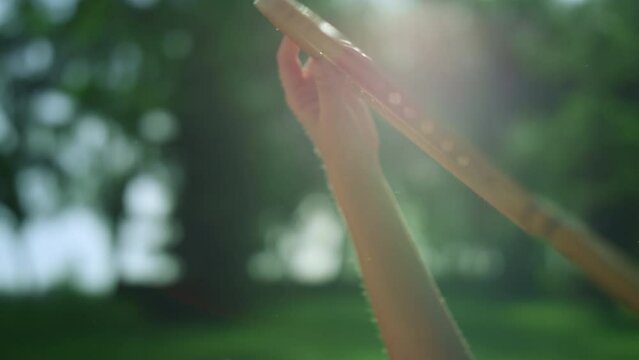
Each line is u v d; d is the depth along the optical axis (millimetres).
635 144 27656
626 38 26812
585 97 27891
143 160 34250
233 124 33469
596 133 27906
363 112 1425
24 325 30406
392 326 1346
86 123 33875
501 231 40188
